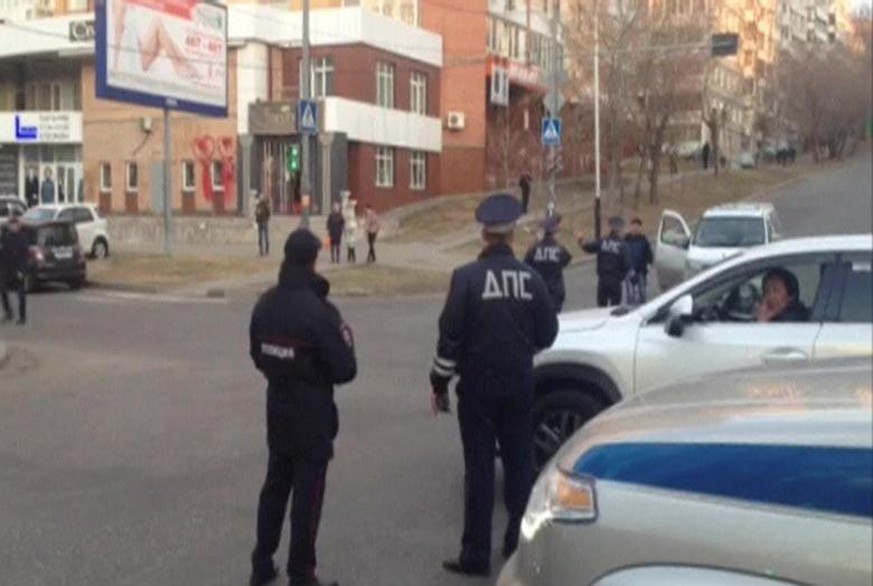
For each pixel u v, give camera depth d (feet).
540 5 209.26
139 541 24.17
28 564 22.61
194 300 88.89
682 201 190.49
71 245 96.37
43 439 34.91
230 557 23.07
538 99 202.08
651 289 88.99
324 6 174.19
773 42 225.15
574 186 196.95
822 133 133.49
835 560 10.85
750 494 11.45
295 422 20.53
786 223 160.86
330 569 22.20
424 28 177.58
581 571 12.17
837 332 24.94
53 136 175.63
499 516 25.84
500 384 21.49
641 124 174.40
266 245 120.16
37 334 64.75
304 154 103.35
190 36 123.24
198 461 31.68
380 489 28.35
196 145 158.61
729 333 25.81
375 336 63.82
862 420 11.50
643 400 13.88
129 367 50.93
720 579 11.28
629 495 12.01
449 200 171.94
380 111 158.92
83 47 168.55
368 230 113.39
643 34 165.99
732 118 259.60
